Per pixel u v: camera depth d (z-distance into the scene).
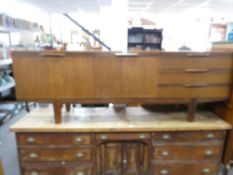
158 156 1.87
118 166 1.89
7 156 2.52
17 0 4.34
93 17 7.82
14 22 4.25
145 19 8.62
